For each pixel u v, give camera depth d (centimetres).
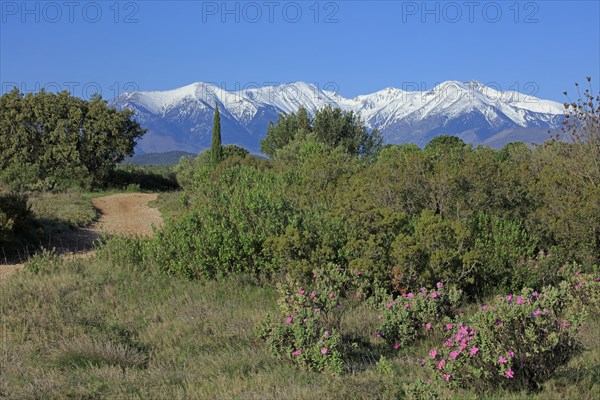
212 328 1021
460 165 1814
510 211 1675
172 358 875
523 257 1380
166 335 984
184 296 1255
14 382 750
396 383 719
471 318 709
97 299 1202
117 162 5709
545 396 623
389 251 1294
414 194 1769
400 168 1842
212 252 1426
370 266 1255
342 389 682
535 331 667
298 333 827
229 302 1216
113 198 4194
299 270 1286
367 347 947
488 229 1568
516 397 625
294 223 1481
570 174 1773
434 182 1731
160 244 1518
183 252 1444
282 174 2572
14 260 1823
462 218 1647
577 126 1803
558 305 702
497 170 1731
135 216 3206
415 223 1440
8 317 1039
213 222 1523
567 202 1573
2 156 5203
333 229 1418
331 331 884
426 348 929
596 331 939
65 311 1085
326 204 1933
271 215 1528
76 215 2805
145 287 1337
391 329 970
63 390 712
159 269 1479
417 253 1237
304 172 2328
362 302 1202
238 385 722
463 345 673
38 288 1266
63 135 5228
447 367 685
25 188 4303
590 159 1762
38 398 694
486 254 1318
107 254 1647
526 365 673
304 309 892
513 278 1315
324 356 791
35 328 991
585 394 632
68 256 1856
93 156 5456
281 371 794
